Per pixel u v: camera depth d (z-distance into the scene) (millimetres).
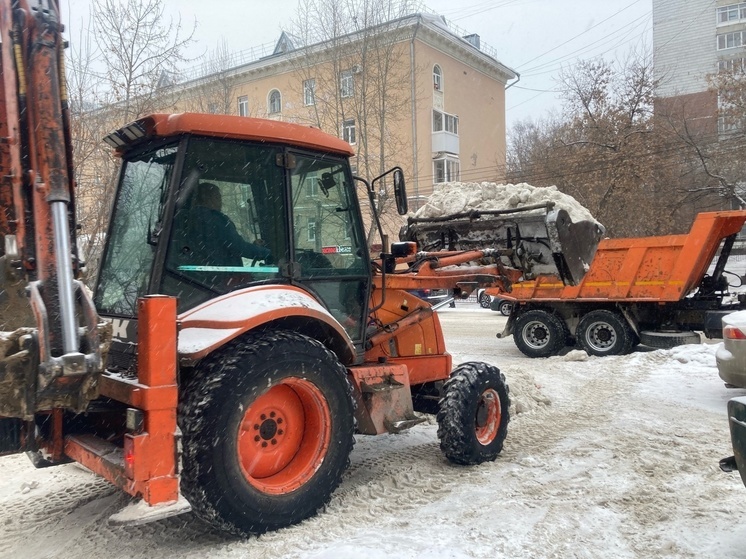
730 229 10391
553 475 4641
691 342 10484
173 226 3643
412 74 21703
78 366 2859
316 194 4332
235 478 3359
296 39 17297
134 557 3406
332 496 4152
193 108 18953
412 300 5336
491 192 6508
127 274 4039
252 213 3941
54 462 3869
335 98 16312
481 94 34500
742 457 3287
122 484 3180
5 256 3307
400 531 3596
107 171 9891
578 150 25641
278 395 3797
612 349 10984
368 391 4359
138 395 3145
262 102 27781
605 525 3686
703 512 3861
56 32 3133
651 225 24391
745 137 25672
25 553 3584
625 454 5148
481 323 18250
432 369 5434
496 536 3523
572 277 5727
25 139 3137
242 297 3674
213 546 3467
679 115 28359
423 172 28859
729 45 45219
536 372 9438
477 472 4734
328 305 4367
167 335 3180
